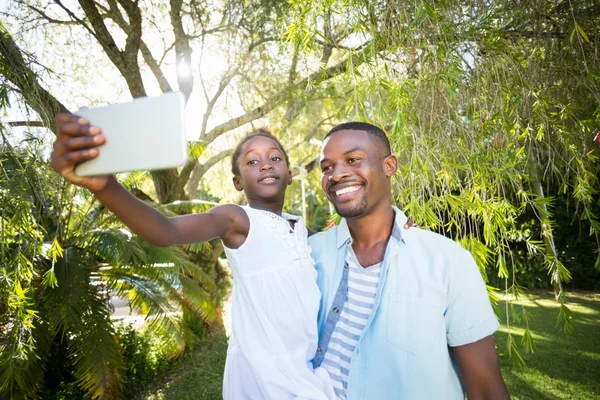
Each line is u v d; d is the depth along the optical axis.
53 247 3.31
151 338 6.43
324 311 1.58
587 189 2.46
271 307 1.48
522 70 2.51
